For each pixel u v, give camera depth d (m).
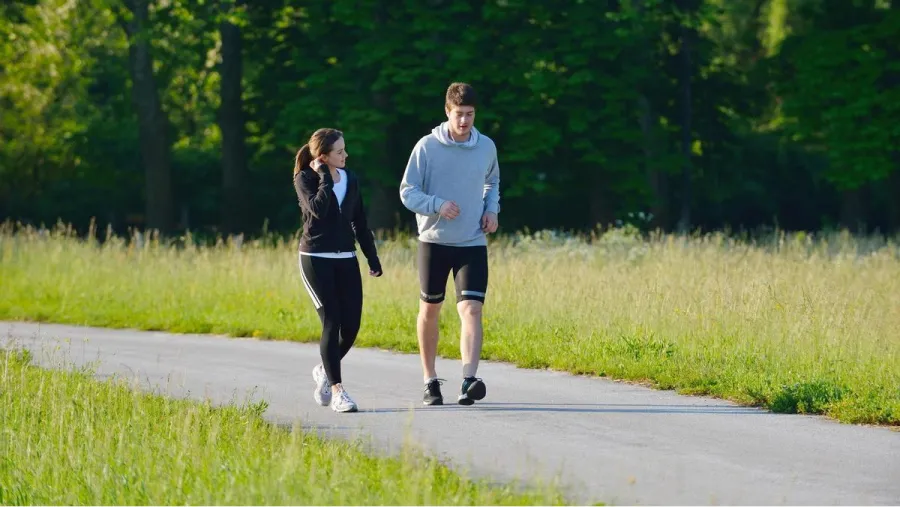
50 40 113.94
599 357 34.59
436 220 28.17
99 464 20.59
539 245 63.78
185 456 20.70
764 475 21.28
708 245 58.72
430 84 92.25
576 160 98.69
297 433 22.08
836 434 25.00
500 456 22.80
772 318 36.25
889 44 98.75
